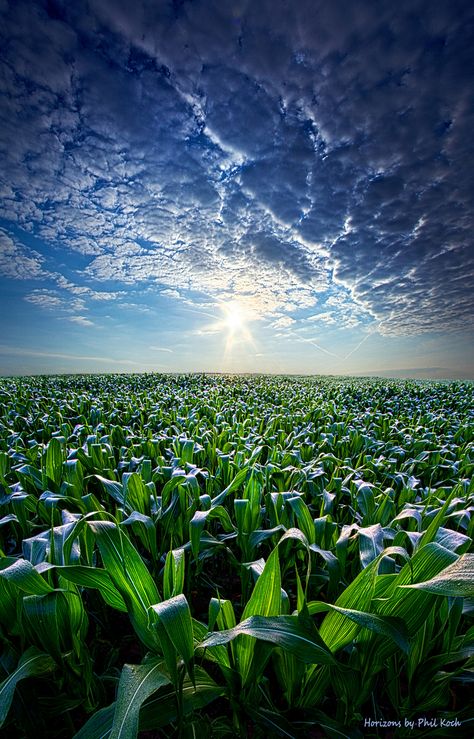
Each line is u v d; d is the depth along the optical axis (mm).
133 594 1262
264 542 2596
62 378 17625
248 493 2418
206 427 5816
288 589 2195
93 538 1756
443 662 1287
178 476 2506
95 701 1432
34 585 1229
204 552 2291
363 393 12852
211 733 1214
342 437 5211
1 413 7176
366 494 2576
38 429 5809
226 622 1280
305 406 8953
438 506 2537
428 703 1323
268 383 16828
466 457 4238
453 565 1073
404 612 1188
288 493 2438
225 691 1199
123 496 2496
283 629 1107
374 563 1233
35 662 1238
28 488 3014
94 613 2000
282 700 1478
